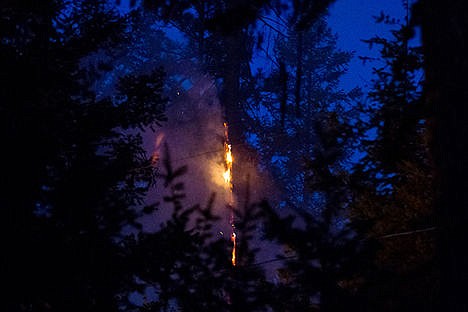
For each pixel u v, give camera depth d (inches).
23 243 366.6
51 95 413.7
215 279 304.5
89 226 385.1
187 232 350.9
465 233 214.4
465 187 215.2
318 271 259.4
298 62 342.0
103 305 368.8
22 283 361.7
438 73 225.1
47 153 391.5
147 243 366.3
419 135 490.6
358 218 454.0
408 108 489.7
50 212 385.7
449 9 222.5
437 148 224.7
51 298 367.6
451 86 220.4
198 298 309.1
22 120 393.4
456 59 219.9
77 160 402.6
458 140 217.6
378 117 516.1
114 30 448.1
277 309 278.4
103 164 411.5
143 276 360.2
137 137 444.8
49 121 404.8
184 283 314.5
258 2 311.6
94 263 370.3
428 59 231.1
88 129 417.7
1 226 369.1
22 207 377.7
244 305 284.8
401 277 285.6
